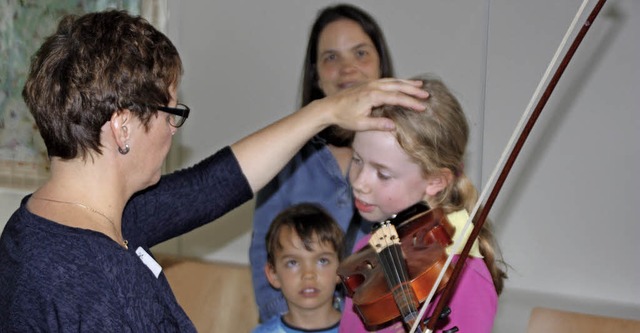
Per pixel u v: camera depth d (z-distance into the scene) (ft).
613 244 9.66
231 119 11.37
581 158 9.70
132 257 4.22
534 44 9.71
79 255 4.01
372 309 5.43
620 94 9.46
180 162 11.67
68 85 4.08
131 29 4.25
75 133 4.15
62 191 4.27
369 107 5.35
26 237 4.08
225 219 11.38
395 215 5.79
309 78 8.96
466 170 10.03
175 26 11.40
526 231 10.02
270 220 8.52
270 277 8.26
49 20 11.60
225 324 9.10
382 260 5.48
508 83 9.86
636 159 9.46
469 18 9.90
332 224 7.95
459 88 10.05
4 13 11.75
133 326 4.06
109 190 4.33
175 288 9.31
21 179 12.12
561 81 9.68
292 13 10.79
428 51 10.10
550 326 8.04
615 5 9.35
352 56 8.69
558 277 9.93
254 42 11.07
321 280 7.93
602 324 7.87
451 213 5.75
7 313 3.94
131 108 4.18
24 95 4.30
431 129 5.44
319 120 5.51
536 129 9.83
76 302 3.89
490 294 5.48
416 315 5.08
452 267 5.45
